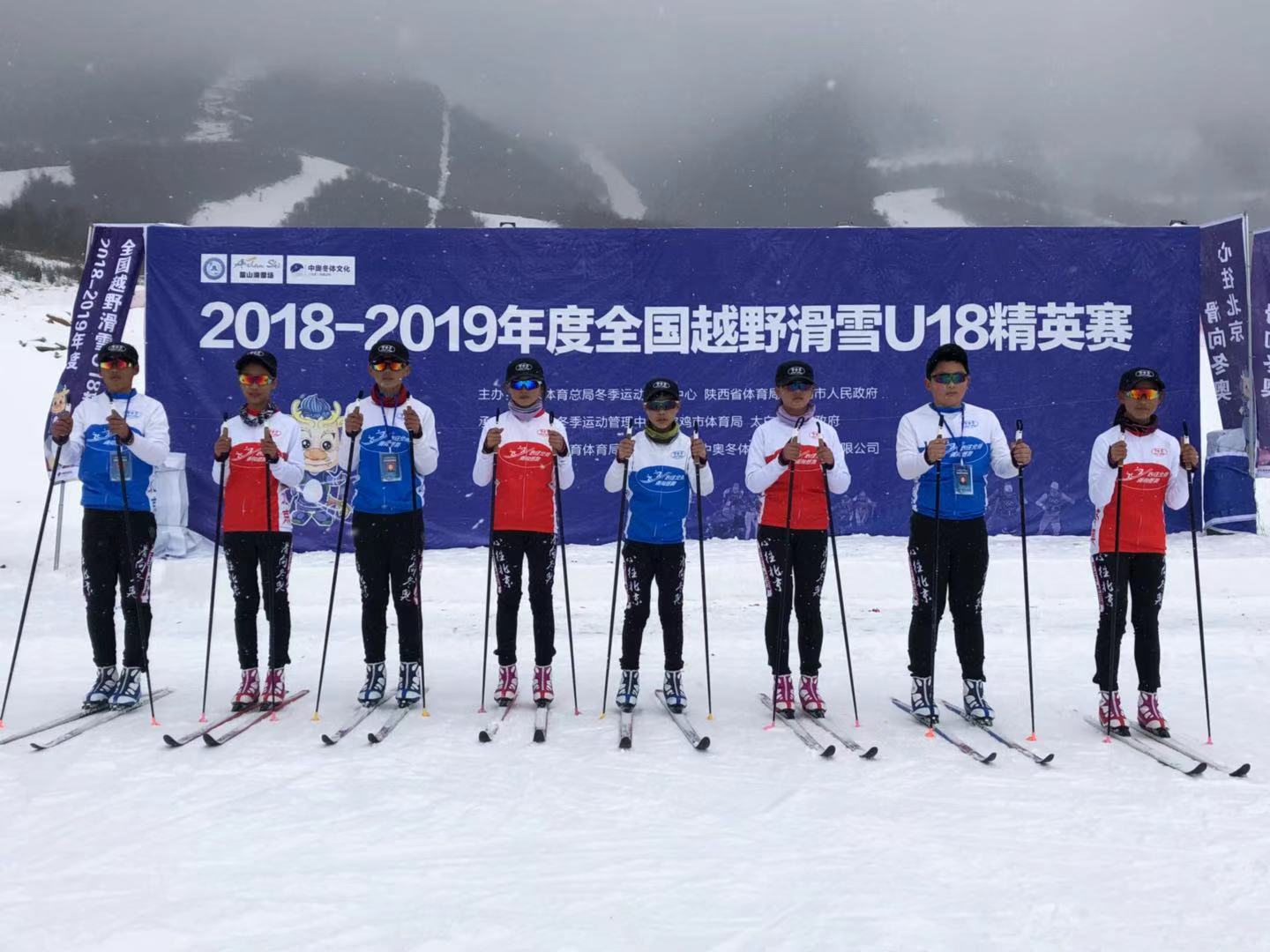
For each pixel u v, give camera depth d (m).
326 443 9.10
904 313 9.26
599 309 9.20
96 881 2.53
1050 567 7.94
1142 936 2.24
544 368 9.20
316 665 5.52
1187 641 6.07
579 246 9.20
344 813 3.06
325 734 3.89
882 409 9.26
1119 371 9.32
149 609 4.52
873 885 2.53
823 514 4.40
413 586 4.49
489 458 4.52
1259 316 9.33
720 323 9.23
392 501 4.43
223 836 2.86
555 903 2.40
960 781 3.46
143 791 3.28
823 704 4.43
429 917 2.31
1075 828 2.98
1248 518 9.20
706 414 9.24
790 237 9.23
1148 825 3.00
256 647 4.45
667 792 3.30
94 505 4.38
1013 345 9.29
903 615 7.12
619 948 2.15
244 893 2.45
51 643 6.05
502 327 9.17
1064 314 9.28
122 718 4.29
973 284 9.27
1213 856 2.75
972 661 4.30
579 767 3.58
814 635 4.38
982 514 4.29
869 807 3.16
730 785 3.40
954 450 4.28
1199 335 9.60
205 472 8.90
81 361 8.84
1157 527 4.12
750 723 4.29
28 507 10.91
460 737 4.00
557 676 5.32
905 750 3.87
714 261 9.23
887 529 9.23
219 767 3.55
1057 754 3.82
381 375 4.45
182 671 5.35
